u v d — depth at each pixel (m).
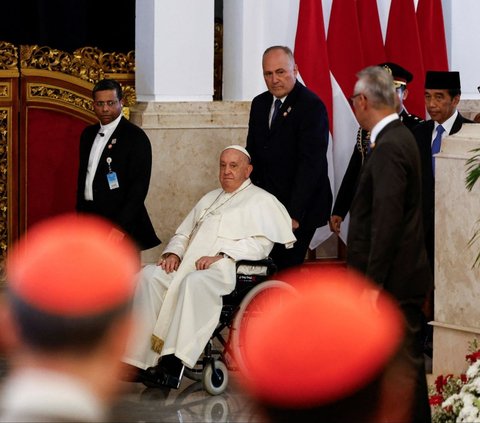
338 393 2.60
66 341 2.39
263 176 13.98
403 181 8.74
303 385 2.56
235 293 12.45
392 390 8.84
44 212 16.92
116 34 17.47
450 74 13.26
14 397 2.36
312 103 13.71
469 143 10.86
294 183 13.53
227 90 17.44
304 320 2.76
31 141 16.78
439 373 11.32
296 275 13.92
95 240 2.89
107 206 13.84
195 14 16.44
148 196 16.17
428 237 13.06
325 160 13.77
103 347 2.43
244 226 12.95
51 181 16.94
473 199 10.84
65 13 17.02
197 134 16.33
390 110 9.02
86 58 16.95
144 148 13.93
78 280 2.60
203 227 13.00
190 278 12.11
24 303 2.42
